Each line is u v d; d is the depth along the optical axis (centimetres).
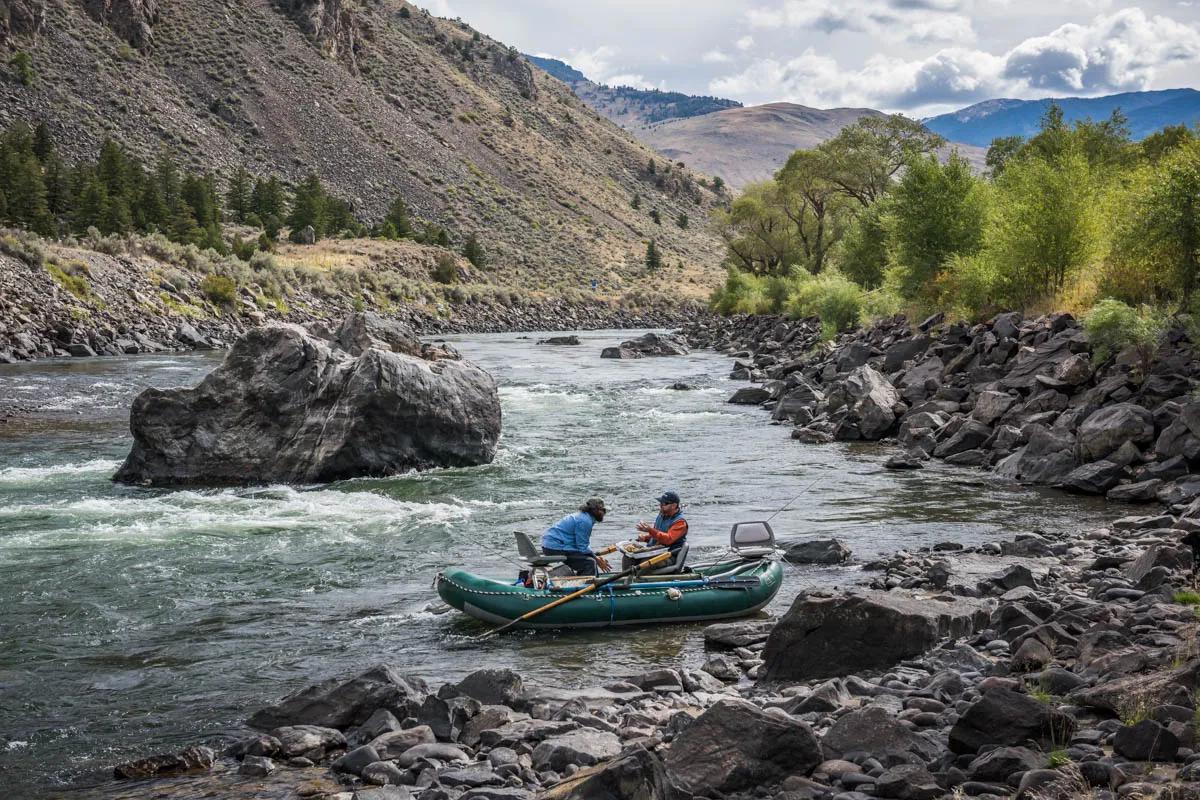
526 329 10019
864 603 923
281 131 14900
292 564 1423
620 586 1155
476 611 1138
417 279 10406
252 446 2089
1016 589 1115
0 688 944
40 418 2897
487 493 1961
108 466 2219
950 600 1081
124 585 1309
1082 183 3083
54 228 7356
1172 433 1805
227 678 975
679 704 848
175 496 1912
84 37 13762
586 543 1225
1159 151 4984
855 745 655
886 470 2170
